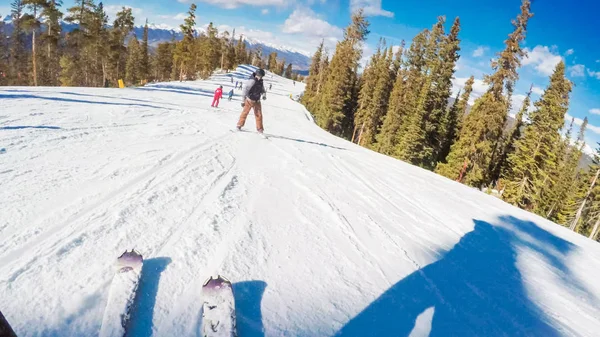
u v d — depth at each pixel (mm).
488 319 2932
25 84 58969
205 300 2176
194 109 12703
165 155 5395
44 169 3938
